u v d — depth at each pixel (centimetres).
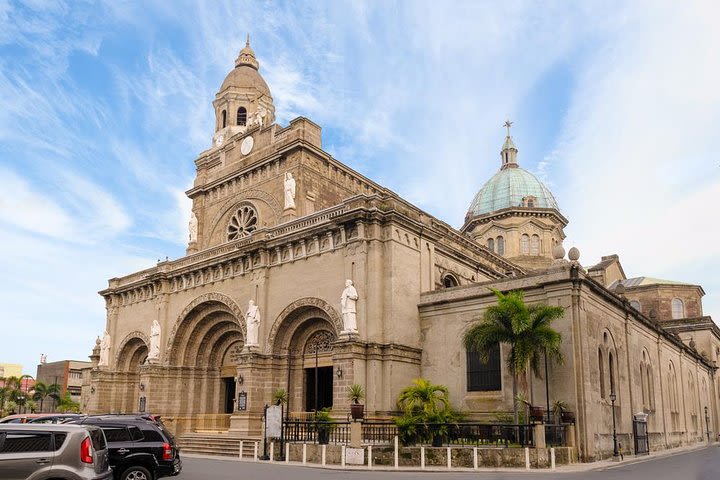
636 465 2884
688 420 5475
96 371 5359
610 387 3566
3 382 12825
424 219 4147
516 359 2928
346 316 3444
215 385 4712
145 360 5044
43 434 1380
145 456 1834
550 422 3067
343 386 3347
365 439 3055
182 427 4584
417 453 2705
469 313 3553
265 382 3912
